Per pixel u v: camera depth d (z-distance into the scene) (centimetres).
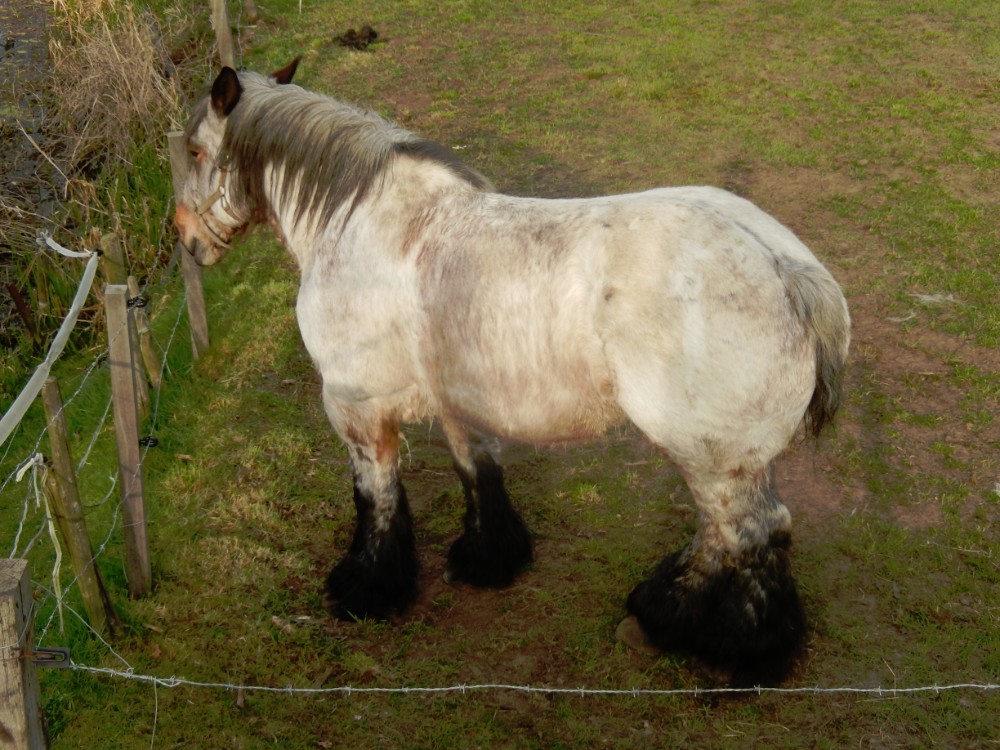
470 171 353
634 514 445
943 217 684
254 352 579
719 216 302
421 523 450
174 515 450
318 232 369
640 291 292
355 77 986
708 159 788
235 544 428
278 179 381
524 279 309
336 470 483
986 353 541
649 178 758
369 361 354
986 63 963
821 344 299
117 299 359
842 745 326
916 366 533
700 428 299
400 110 903
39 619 379
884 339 557
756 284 290
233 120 382
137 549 390
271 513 449
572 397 314
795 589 338
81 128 786
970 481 451
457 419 353
